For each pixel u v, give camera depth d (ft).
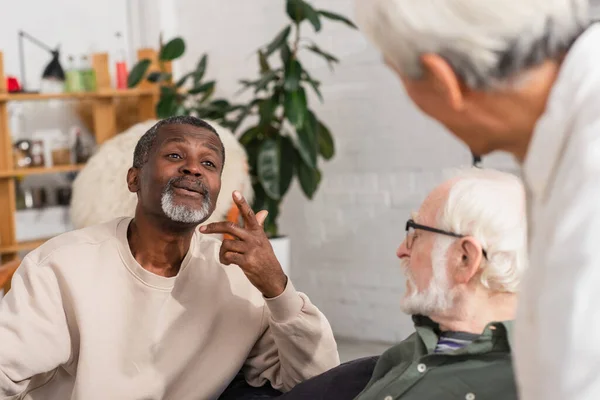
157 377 5.51
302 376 5.69
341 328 14.53
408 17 2.63
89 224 6.84
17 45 15.28
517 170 12.05
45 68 14.98
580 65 2.51
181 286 5.67
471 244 4.01
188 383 5.66
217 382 5.71
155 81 13.87
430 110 2.83
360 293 14.23
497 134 2.76
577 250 2.31
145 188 5.49
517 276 3.99
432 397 4.07
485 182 4.14
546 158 2.55
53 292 5.36
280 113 14.71
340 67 14.14
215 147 5.61
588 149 2.39
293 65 12.36
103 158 6.90
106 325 5.39
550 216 2.47
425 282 4.22
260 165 12.48
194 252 5.81
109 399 5.33
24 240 14.40
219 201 6.98
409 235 4.37
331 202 14.47
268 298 5.45
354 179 14.12
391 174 13.65
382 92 13.61
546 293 2.37
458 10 2.56
